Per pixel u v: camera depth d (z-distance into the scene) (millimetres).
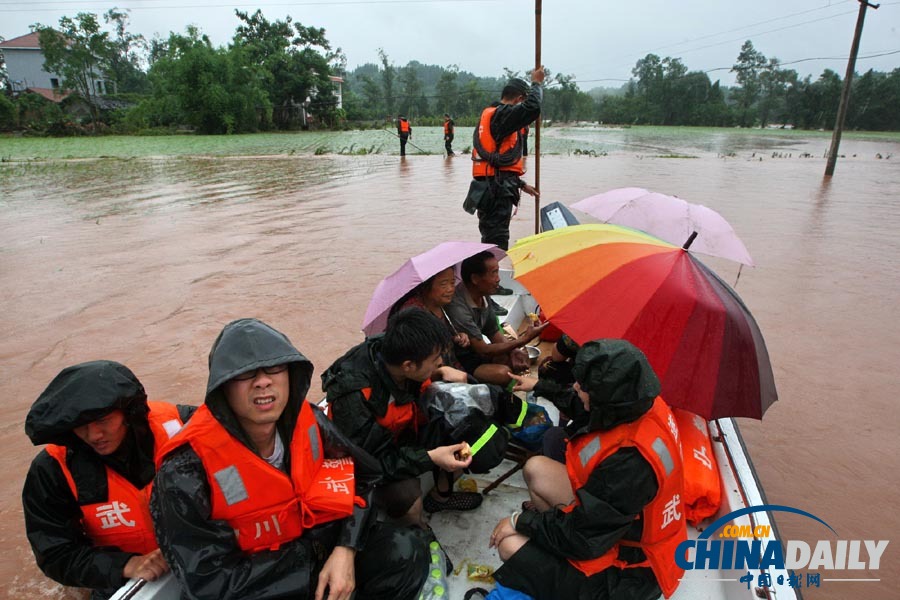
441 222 11016
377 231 10242
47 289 7004
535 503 2643
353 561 2109
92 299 6625
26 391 4566
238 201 13906
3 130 47906
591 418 2066
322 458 2098
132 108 51875
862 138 49125
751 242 9492
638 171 20141
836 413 4246
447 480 2889
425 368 2424
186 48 48250
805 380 4715
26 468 3670
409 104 89750
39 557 2172
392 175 19359
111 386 2041
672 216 3982
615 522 1973
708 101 84812
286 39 56688
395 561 2207
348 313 6164
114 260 8359
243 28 56000
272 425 1881
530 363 4422
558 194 14281
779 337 5555
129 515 2219
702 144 39250
